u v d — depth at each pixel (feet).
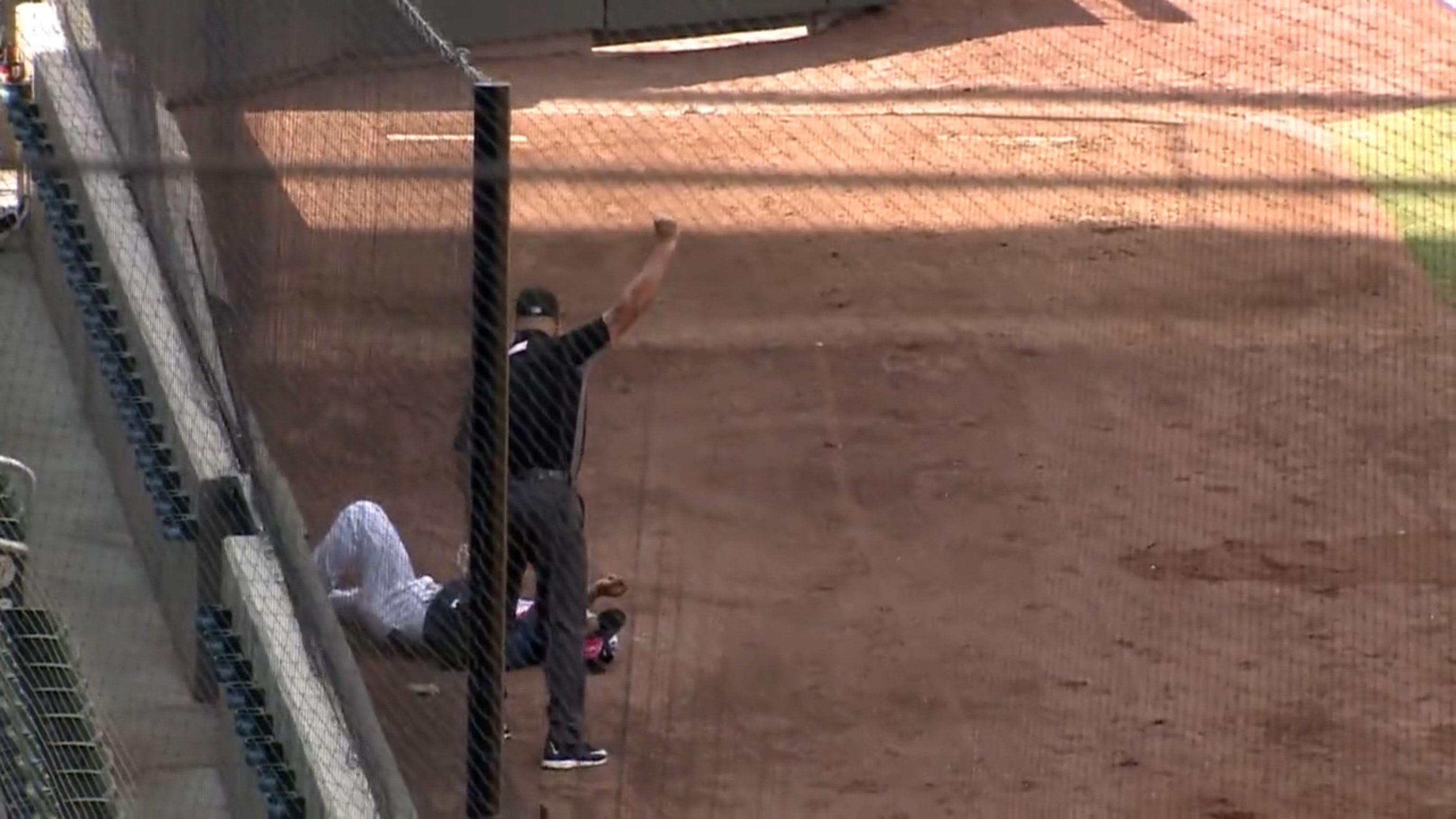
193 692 95.45
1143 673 104.37
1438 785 94.53
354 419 85.81
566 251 158.20
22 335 125.39
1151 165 175.94
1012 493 126.00
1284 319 151.02
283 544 92.99
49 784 85.92
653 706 98.02
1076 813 90.79
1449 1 241.55
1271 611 111.55
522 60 225.15
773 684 100.94
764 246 162.09
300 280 90.53
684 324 146.61
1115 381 140.97
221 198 102.73
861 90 209.97
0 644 90.17
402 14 80.33
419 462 82.12
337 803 81.92
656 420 133.59
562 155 182.09
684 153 183.01
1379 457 131.34
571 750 90.53
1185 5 243.60
